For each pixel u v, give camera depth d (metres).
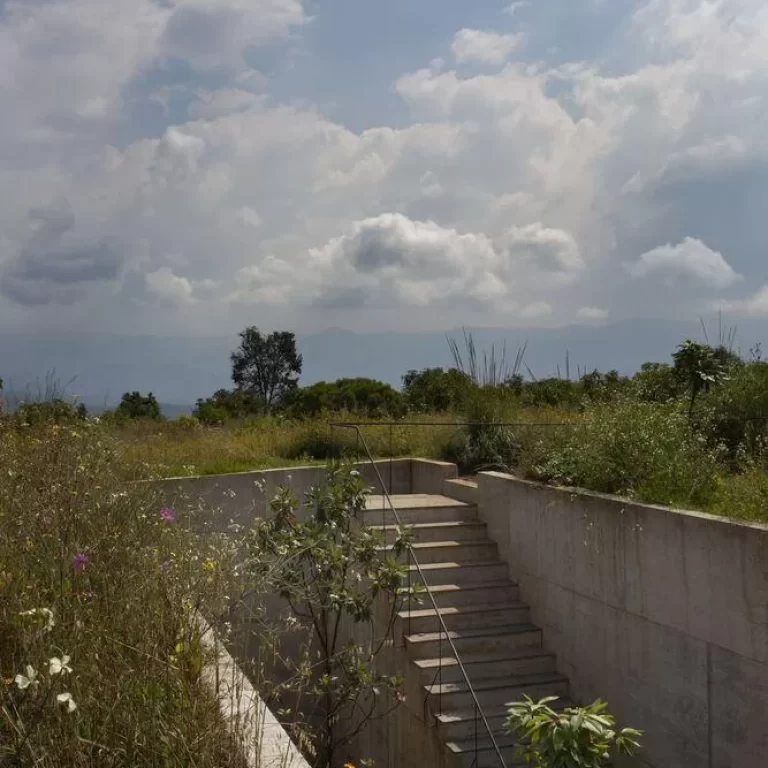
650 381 11.36
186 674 3.51
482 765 6.79
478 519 9.84
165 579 3.98
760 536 5.64
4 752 2.73
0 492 4.57
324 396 28.30
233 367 67.38
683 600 6.35
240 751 3.25
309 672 4.64
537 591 8.42
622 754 6.93
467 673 7.74
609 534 7.25
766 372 10.16
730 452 8.95
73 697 2.99
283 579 6.60
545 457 8.95
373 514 9.45
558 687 7.76
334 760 8.68
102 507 4.74
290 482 10.52
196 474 10.24
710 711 6.07
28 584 3.63
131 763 2.95
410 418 14.80
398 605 8.30
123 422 14.71
